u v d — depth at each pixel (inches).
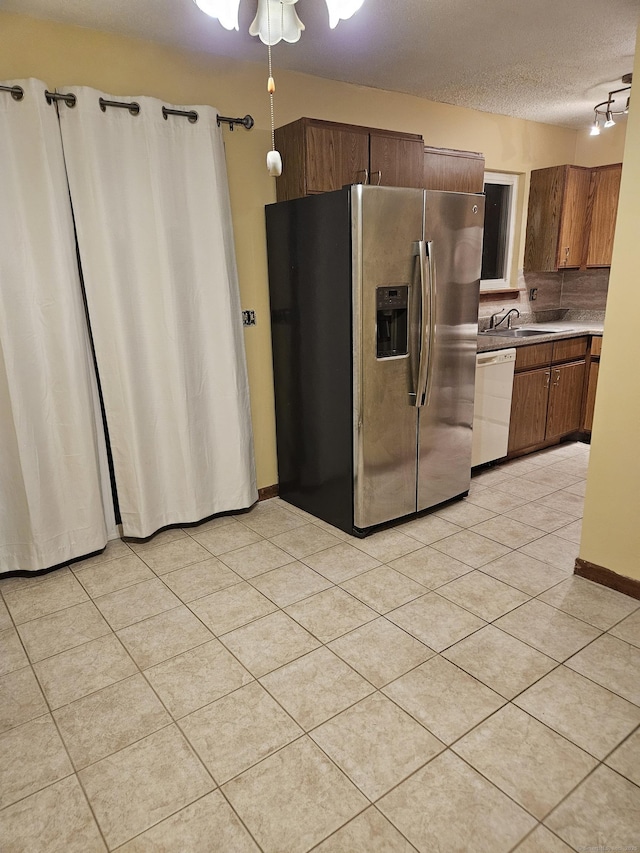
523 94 148.1
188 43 109.3
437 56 119.4
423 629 87.3
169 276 110.1
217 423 125.0
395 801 59.2
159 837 56.3
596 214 179.0
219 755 65.6
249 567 107.7
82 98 95.9
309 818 57.7
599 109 163.3
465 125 162.4
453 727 68.5
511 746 65.6
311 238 112.6
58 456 105.3
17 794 61.6
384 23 102.3
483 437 149.7
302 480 132.3
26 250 96.0
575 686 74.7
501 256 187.8
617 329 90.3
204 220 113.8
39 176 94.5
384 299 108.1
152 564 109.6
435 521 126.4
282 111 126.8
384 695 74.0
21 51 96.0
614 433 93.2
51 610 95.0
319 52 115.8
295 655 82.3
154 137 104.3
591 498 98.0
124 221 104.7
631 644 82.9
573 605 93.0
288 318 125.0
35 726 70.7
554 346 163.5
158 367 114.3
